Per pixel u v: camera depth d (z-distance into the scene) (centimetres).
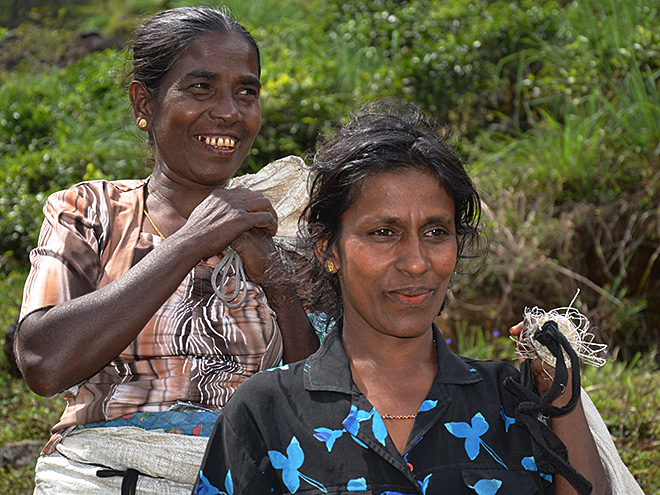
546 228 575
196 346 213
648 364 512
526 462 158
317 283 192
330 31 879
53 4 1527
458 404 160
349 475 151
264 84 714
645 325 559
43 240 218
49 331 196
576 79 676
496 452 158
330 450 153
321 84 712
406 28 814
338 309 191
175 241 207
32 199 683
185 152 227
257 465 156
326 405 158
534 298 551
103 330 195
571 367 160
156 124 230
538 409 156
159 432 202
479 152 659
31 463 406
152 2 1203
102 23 1235
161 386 209
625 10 713
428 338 171
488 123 721
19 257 673
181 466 200
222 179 231
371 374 165
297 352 220
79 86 895
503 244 562
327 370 162
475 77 726
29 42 1142
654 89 637
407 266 156
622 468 174
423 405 158
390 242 159
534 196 601
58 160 724
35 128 831
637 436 402
